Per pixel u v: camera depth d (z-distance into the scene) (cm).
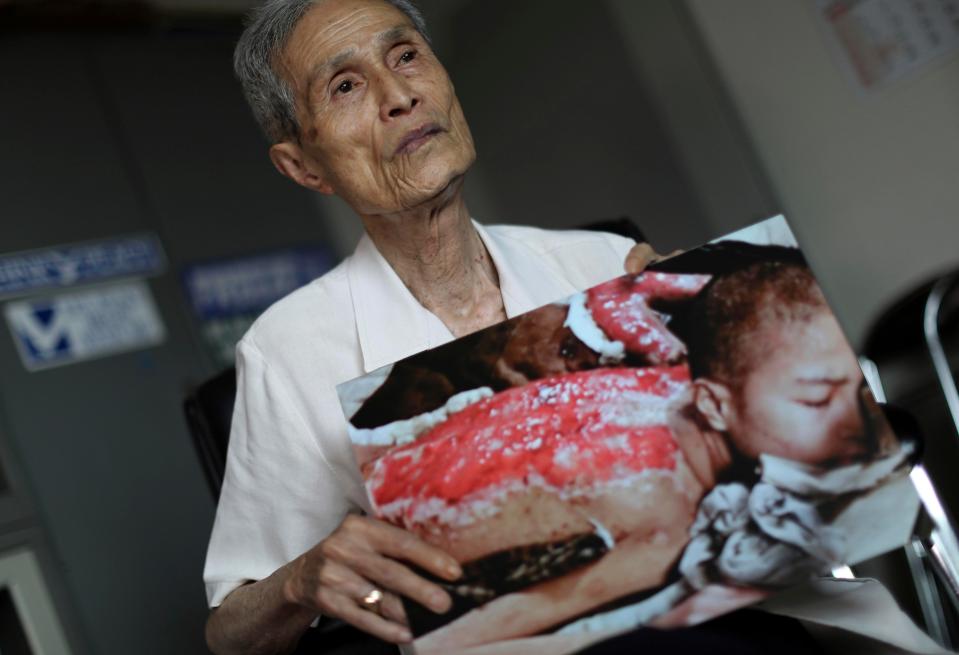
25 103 366
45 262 354
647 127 404
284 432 131
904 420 125
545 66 426
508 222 454
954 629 177
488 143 454
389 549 102
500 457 103
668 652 112
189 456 367
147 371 365
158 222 384
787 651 111
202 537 362
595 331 106
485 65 445
